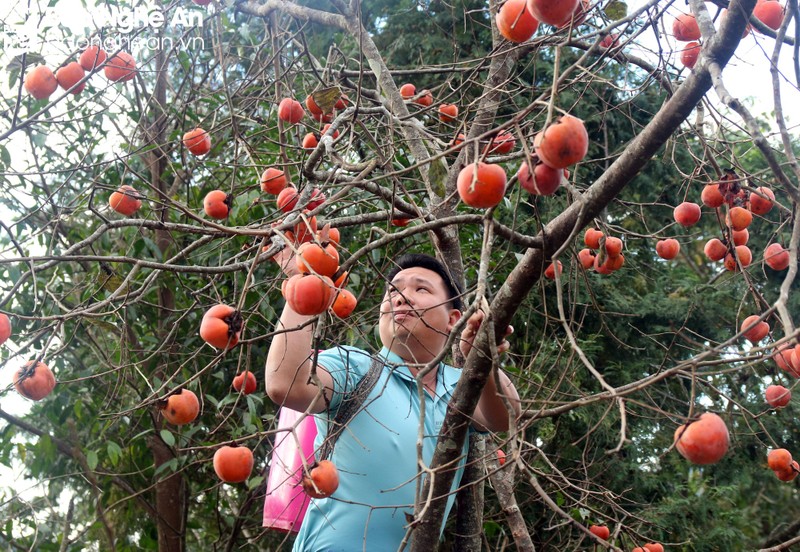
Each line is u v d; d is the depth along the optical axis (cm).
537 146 154
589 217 184
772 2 233
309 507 216
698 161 277
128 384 393
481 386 192
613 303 584
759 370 415
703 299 620
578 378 485
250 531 497
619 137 588
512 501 263
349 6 325
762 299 229
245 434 355
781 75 179
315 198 209
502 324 196
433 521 198
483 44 555
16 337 378
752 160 642
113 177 396
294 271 209
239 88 348
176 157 456
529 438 455
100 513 185
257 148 405
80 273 445
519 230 473
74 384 398
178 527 449
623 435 130
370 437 211
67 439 404
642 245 624
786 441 545
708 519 560
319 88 259
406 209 259
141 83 396
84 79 255
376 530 205
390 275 248
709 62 173
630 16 178
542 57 592
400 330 226
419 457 144
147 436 419
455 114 331
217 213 252
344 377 214
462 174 161
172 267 200
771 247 254
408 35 577
